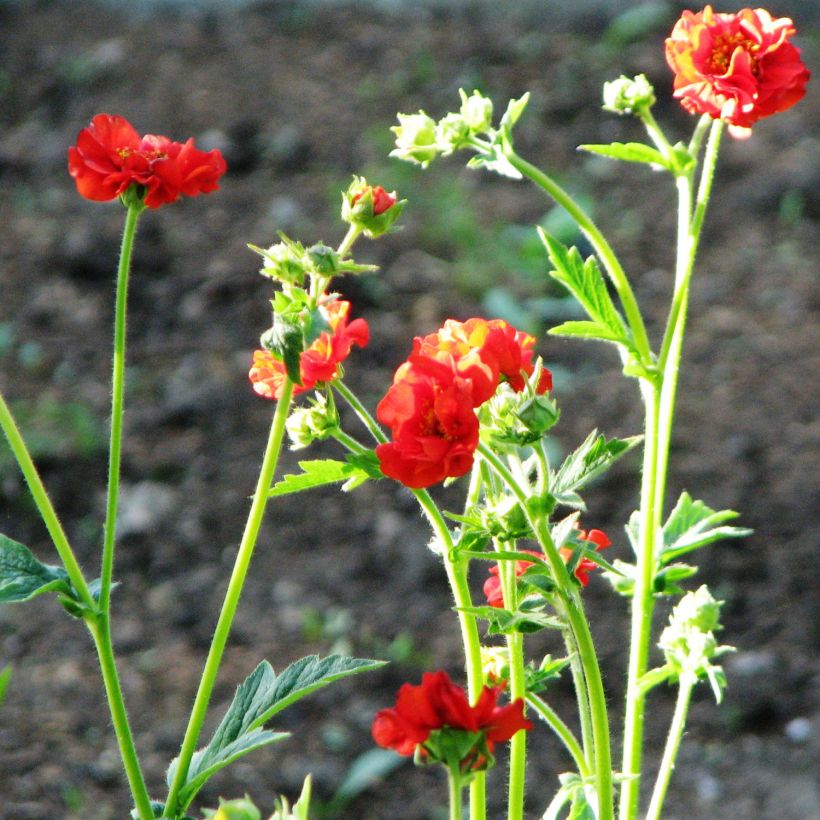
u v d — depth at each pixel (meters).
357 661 1.15
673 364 1.19
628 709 1.19
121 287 1.15
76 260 2.28
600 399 2.00
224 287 2.22
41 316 2.17
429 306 2.19
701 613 1.18
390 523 1.80
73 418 1.95
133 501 1.82
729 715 1.51
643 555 1.18
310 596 1.68
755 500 1.82
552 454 1.85
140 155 1.16
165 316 2.18
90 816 1.43
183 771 1.14
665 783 1.20
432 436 1.11
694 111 1.19
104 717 1.50
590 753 1.18
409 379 1.11
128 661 1.57
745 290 2.29
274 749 1.48
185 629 1.63
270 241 2.31
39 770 1.45
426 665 1.56
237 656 1.58
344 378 2.02
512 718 1.09
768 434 1.95
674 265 2.34
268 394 1.16
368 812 1.45
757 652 1.58
